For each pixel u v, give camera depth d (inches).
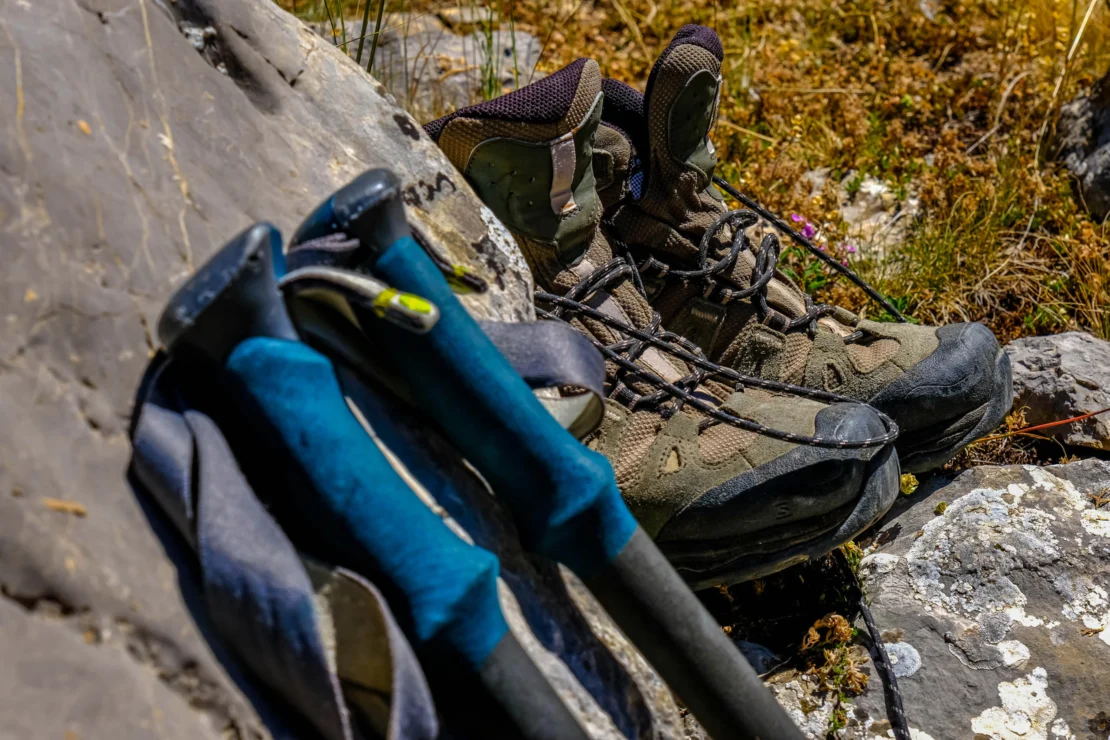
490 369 43.1
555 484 43.1
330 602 38.8
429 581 38.5
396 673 35.6
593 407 49.7
